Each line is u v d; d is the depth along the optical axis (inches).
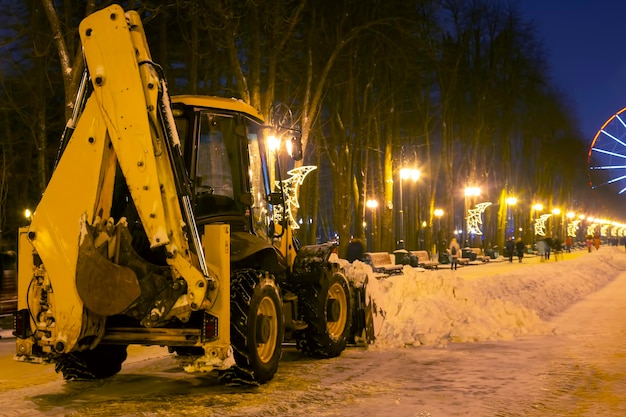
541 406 261.6
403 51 1360.7
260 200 356.8
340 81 1352.1
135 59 279.9
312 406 266.5
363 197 1556.3
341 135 1369.3
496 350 403.2
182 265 275.4
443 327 461.1
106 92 280.2
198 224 307.7
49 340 284.5
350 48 1286.9
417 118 1822.1
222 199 325.4
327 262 391.5
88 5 608.7
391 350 412.5
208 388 305.3
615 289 939.3
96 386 315.3
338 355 392.2
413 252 1498.5
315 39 1177.4
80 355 323.9
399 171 1755.7
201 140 321.1
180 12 1041.5
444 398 277.9
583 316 594.6
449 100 1827.0
